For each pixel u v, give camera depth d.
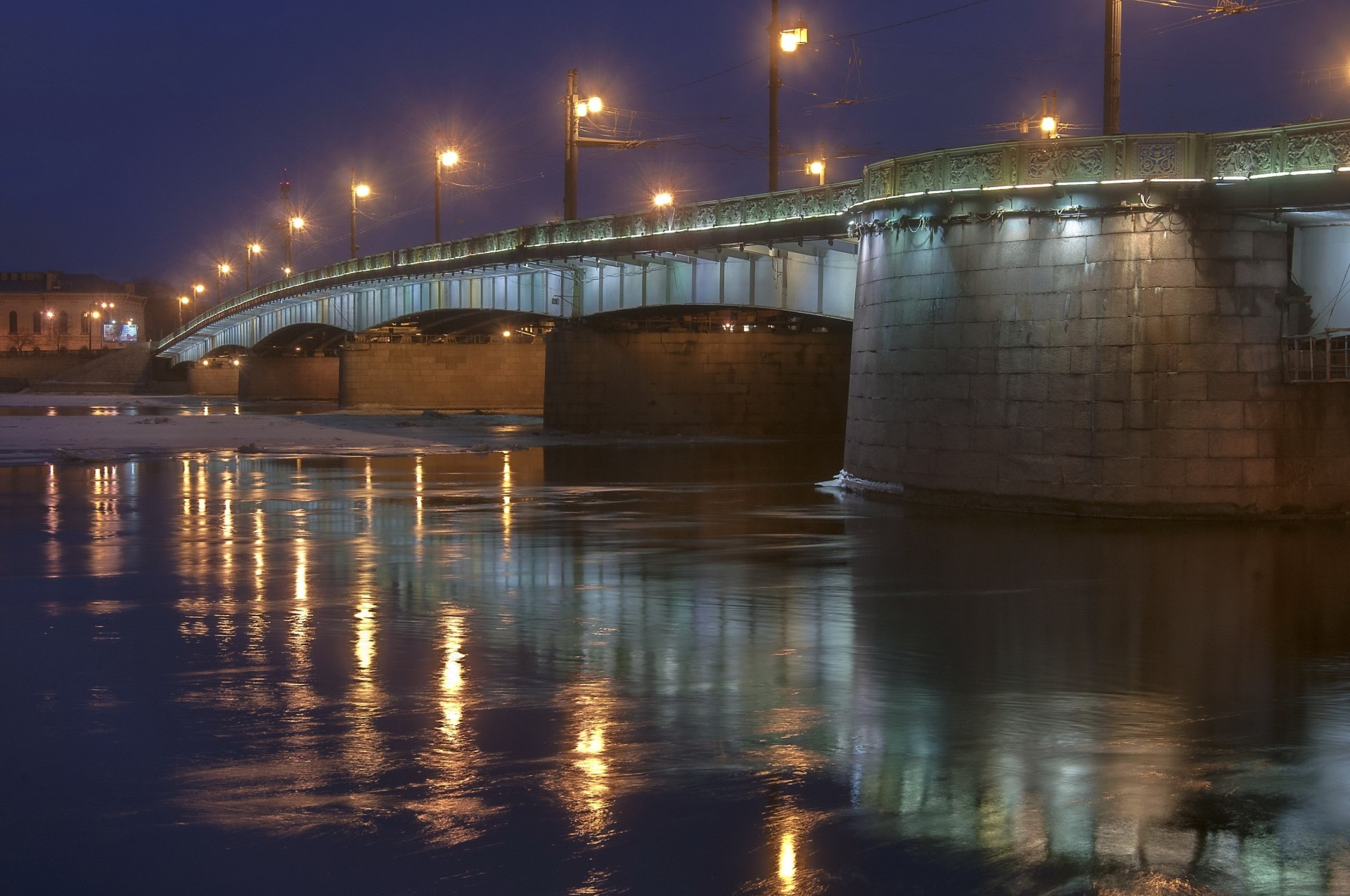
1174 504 25.38
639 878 7.78
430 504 29.08
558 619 15.58
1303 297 25.42
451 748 10.23
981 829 8.61
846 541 22.67
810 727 10.89
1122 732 10.88
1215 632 15.03
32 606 16.42
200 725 10.83
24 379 167.38
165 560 20.44
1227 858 8.18
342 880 7.74
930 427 29.20
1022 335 27.11
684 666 13.10
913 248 29.66
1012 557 20.78
